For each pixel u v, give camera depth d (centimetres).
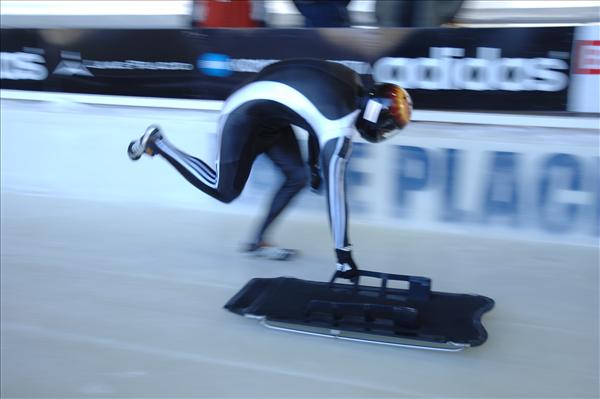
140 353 218
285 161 281
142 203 388
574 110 314
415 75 340
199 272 285
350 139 225
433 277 274
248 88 246
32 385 203
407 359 208
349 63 352
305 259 298
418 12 350
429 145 322
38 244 324
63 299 261
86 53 404
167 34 381
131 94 401
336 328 218
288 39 357
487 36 320
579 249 299
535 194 308
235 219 357
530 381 195
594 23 344
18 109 417
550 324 230
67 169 409
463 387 192
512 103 325
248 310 232
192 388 197
